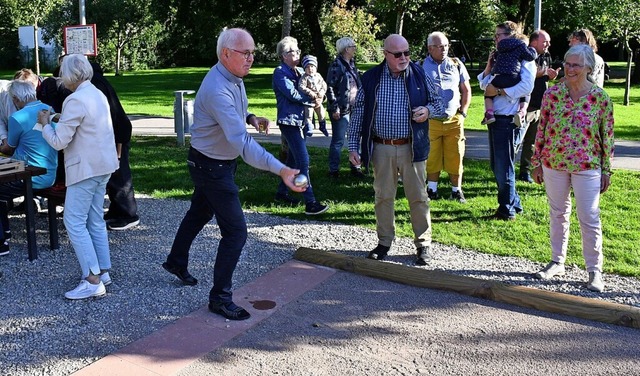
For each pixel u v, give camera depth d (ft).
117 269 17.15
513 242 19.24
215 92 12.76
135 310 14.44
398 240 19.72
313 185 26.71
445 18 92.89
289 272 16.81
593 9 59.36
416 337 13.17
